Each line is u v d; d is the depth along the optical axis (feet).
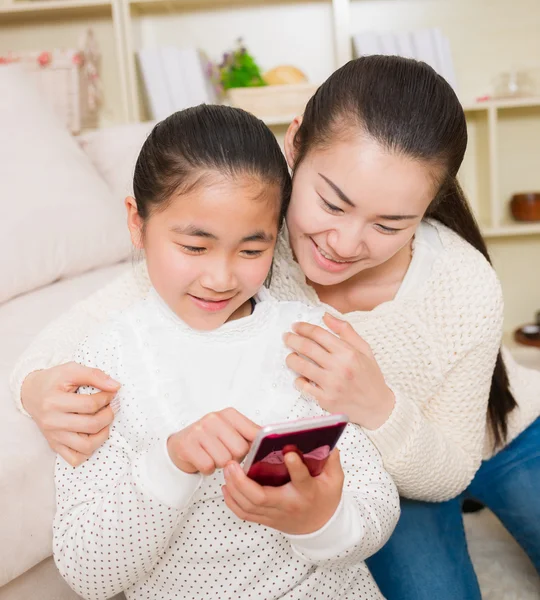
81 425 2.69
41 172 5.26
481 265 3.51
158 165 2.58
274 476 2.28
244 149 2.55
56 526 2.76
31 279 4.92
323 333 2.83
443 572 3.56
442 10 8.84
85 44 8.61
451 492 3.52
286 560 2.79
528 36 8.86
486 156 8.71
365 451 2.91
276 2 8.83
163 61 8.31
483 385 3.58
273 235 2.68
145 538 2.48
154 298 2.94
